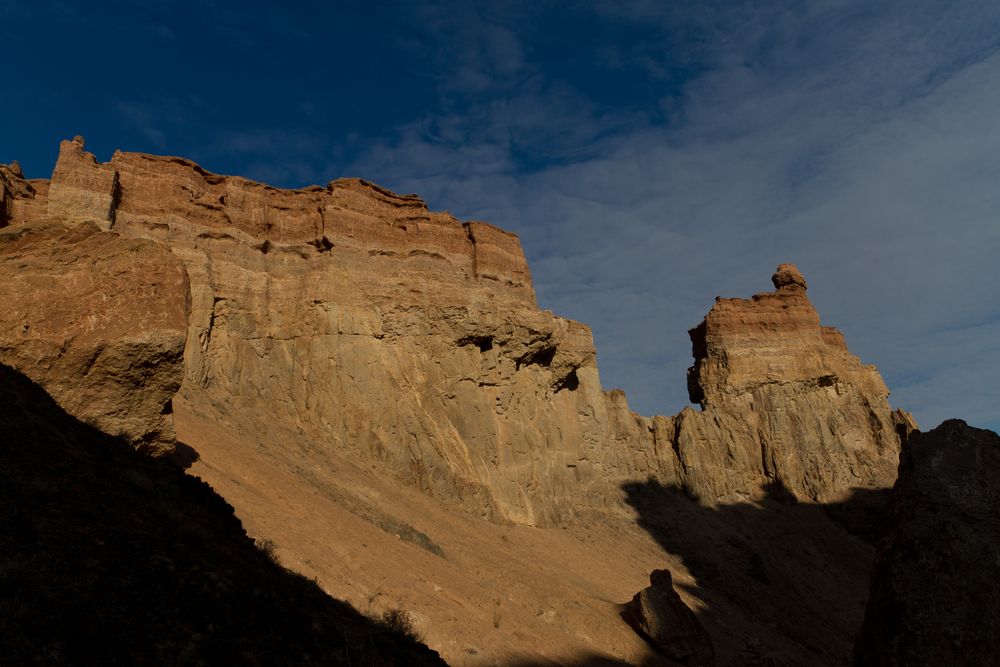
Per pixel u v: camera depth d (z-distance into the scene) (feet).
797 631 179.32
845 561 219.61
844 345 298.56
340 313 166.40
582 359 225.76
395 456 156.35
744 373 269.03
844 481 249.55
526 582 123.75
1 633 27.40
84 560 35.32
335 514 102.32
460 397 177.88
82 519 39.52
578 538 185.16
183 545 43.68
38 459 43.91
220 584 40.27
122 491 46.57
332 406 157.07
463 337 182.70
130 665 29.94
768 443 254.88
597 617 118.83
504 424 188.55
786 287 289.53
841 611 195.00
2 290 60.44
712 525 221.25
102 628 30.91
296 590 48.65
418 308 178.19
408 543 112.78
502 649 79.51
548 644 92.73
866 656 75.46
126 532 40.65
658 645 117.70
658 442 257.34
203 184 166.91
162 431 63.77
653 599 122.31
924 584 72.23
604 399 255.29
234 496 81.46
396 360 171.22
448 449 169.27
